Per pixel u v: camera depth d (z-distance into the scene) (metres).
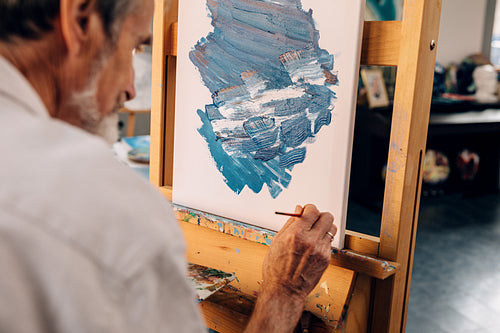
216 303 0.96
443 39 4.98
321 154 0.87
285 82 0.90
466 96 4.89
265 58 0.92
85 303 0.35
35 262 0.35
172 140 1.18
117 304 0.36
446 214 3.80
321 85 0.86
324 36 0.84
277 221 0.95
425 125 0.83
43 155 0.38
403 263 0.87
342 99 0.83
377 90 4.27
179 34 1.04
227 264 1.03
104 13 0.46
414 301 2.42
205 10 0.99
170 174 1.19
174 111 1.17
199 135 1.05
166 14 1.09
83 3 0.44
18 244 0.34
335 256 0.87
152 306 0.38
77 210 0.36
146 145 2.15
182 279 0.40
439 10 0.79
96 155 0.40
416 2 0.75
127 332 0.37
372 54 0.82
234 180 1.00
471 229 3.49
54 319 0.35
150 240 0.38
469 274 2.75
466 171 4.36
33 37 0.43
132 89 0.54
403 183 0.81
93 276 0.36
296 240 0.74
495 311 2.36
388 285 0.87
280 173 0.93
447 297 2.47
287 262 0.73
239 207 1.01
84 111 0.49
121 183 0.40
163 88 1.13
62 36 0.44
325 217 0.79
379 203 3.94
